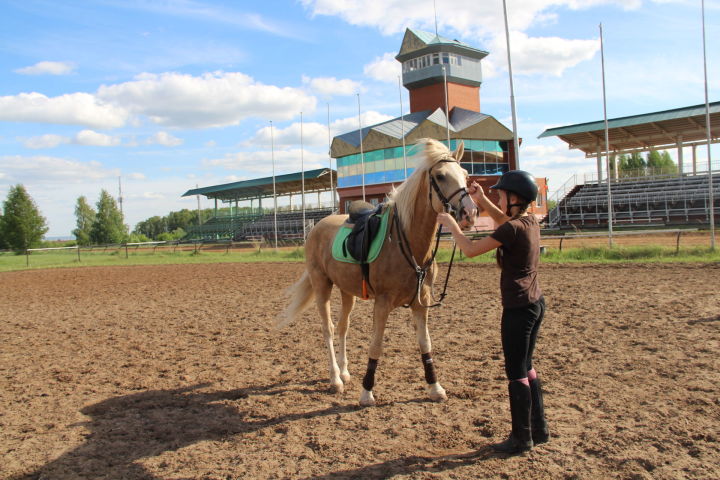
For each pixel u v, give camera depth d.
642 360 5.77
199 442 4.22
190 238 75.12
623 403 4.53
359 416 4.63
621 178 39.59
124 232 78.12
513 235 3.55
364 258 4.84
